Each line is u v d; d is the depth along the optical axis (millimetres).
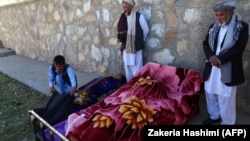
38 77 6348
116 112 3082
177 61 4176
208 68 3223
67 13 6449
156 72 4055
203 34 3736
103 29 5488
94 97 4324
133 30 4363
